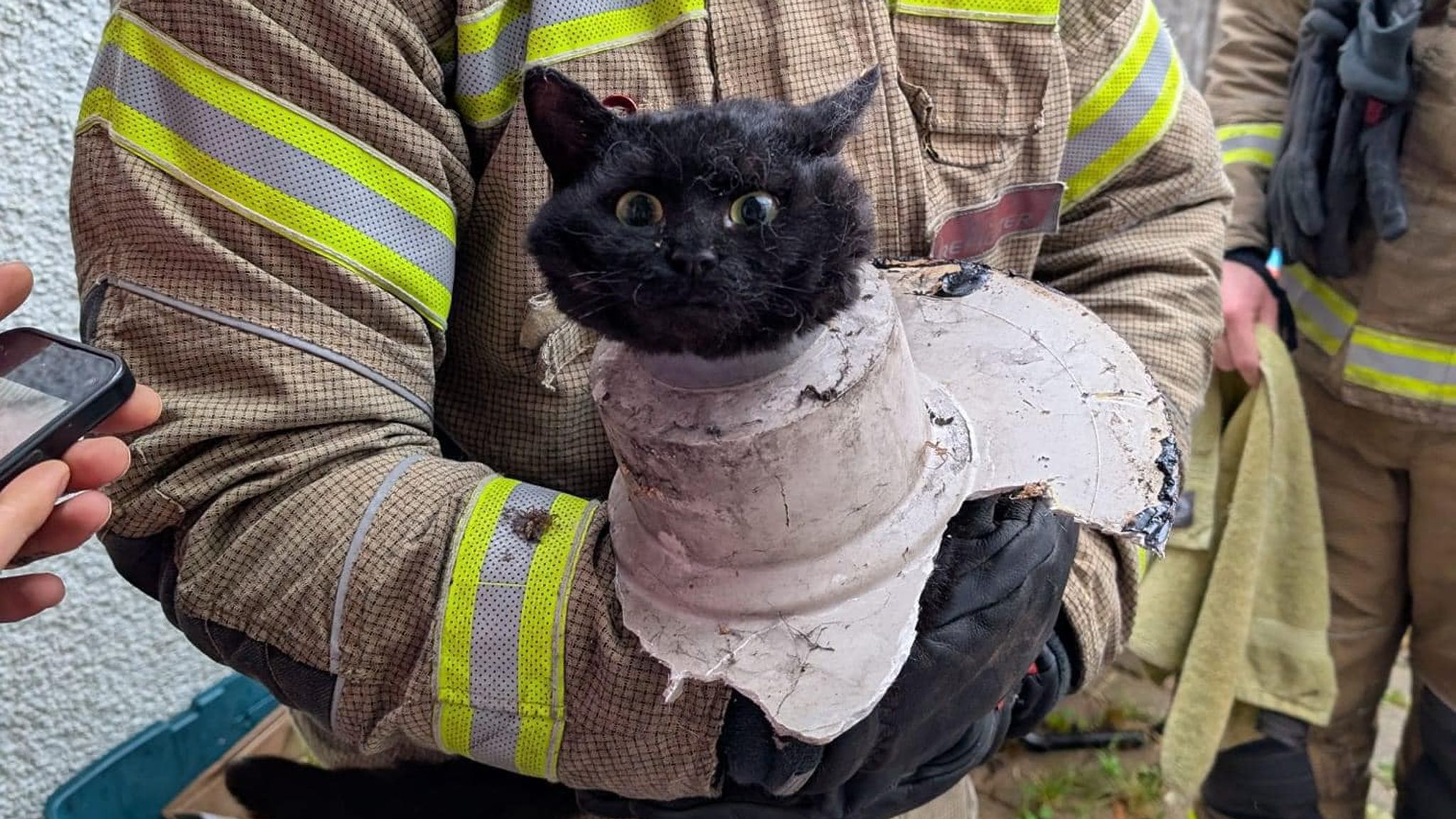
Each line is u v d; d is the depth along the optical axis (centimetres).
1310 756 140
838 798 69
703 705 65
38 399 64
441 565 68
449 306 76
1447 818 134
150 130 70
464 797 83
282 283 70
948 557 66
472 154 77
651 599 64
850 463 61
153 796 130
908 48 80
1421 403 122
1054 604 69
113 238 71
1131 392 69
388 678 69
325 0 69
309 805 84
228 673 141
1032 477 66
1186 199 92
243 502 70
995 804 157
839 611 62
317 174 70
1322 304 131
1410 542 133
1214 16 228
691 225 59
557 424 80
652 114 62
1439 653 133
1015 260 88
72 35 108
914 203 80
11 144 106
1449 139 114
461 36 74
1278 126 135
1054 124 84
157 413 68
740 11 76
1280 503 122
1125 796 158
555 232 61
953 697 66
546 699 67
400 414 73
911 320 74
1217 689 116
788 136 61
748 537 62
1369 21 114
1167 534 64
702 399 60
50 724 120
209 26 69
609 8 75
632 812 71
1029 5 81
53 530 64
